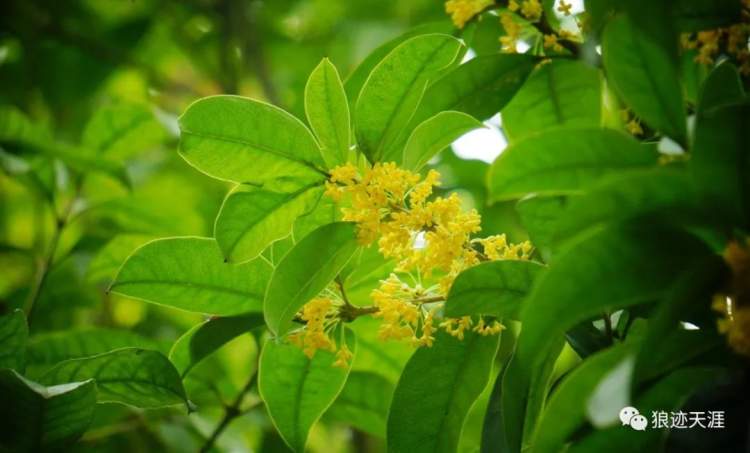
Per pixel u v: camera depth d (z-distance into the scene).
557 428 0.68
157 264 0.81
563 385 0.67
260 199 0.76
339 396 1.01
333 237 0.74
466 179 1.20
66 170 1.22
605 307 0.63
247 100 0.75
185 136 0.75
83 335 0.99
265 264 0.82
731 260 0.63
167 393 0.82
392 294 0.76
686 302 0.63
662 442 0.68
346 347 0.79
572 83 0.91
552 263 0.63
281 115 0.76
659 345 0.64
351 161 0.78
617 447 0.70
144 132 1.21
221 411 1.09
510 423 0.71
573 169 0.67
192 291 0.82
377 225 0.74
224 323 0.84
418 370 0.79
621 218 0.63
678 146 0.68
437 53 0.77
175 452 1.10
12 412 0.78
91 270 1.18
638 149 0.66
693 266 0.63
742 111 0.63
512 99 0.91
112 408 1.06
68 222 1.19
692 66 0.85
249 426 1.16
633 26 0.70
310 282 0.74
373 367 0.98
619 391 0.60
